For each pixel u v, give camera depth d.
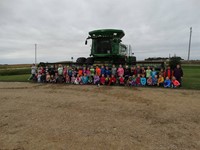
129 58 19.31
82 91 11.12
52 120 5.99
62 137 4.77
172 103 8.18
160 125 5.60
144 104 8.02
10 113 6.75
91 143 4.45
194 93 10.48
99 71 14.02
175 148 4.24
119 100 8.76
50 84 14.30
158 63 14.55
